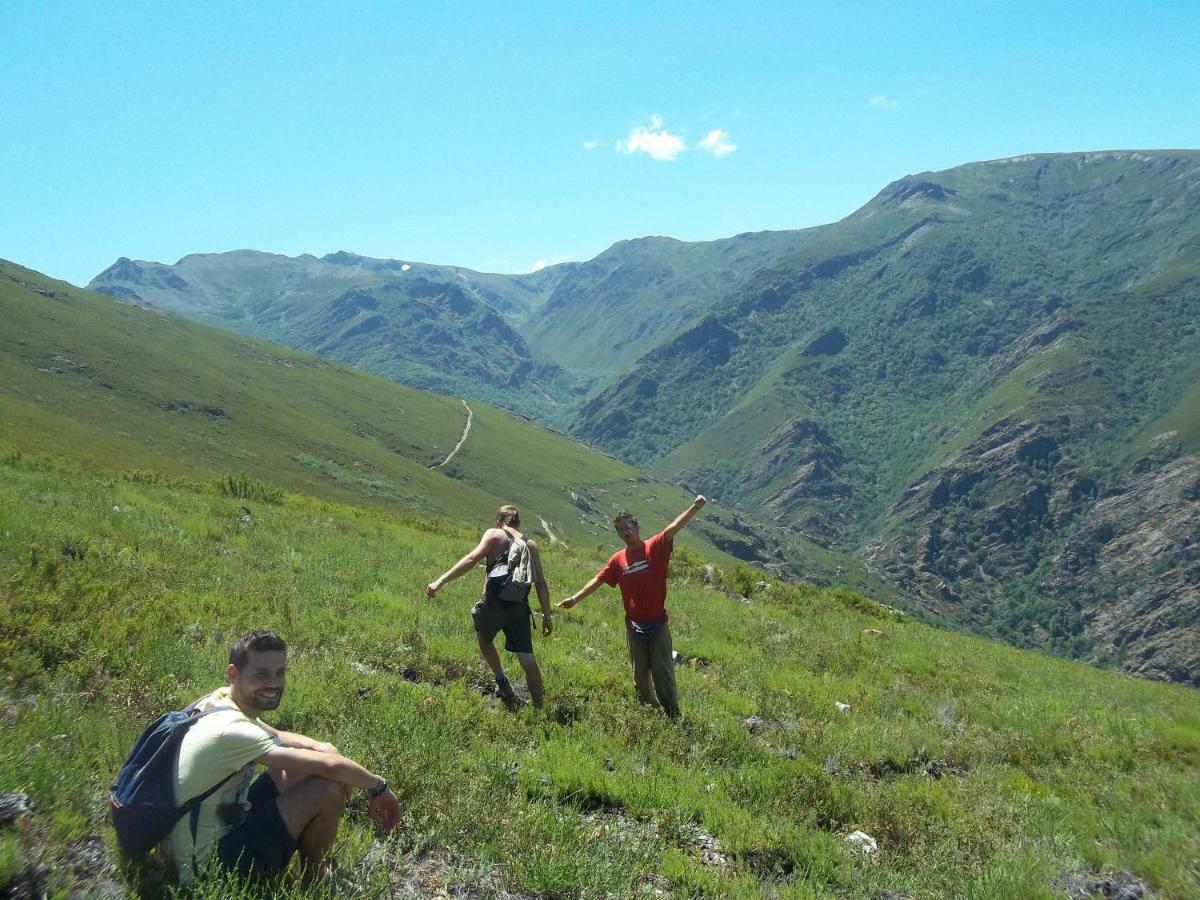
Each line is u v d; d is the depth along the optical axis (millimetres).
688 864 6375
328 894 5215
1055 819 8000
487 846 6102
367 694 7996
